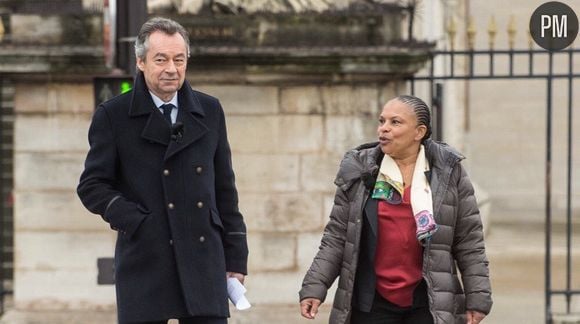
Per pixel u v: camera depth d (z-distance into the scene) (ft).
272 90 77.15
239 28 76.02
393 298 44.32
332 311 44.96
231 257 42.78
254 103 77.15
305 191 77.56
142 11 63.16
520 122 155.12
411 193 44.27
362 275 44.62
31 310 77.71
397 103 44.80
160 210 41.34
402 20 76.95
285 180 77.51
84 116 77.15
